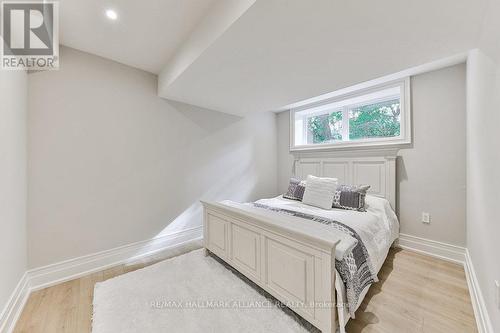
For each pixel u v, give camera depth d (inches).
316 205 99.2
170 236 106.0
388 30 50.8
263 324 54.9
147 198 98.1
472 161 70.9
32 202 70.6
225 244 81.0
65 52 76.2
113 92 87.3
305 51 60.9
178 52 77.6
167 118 104.0
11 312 56.4
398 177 104.4
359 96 114.7
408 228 101.6
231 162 133.3
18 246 63.0
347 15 45.6
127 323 55.5
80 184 80.3
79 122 79.5
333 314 47.6
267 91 92.6
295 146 149.8
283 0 41.1
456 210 89.4
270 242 61.9
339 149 125.5
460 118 88.1
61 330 54.7
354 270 54.7
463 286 71.7
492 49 45.3
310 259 51.6
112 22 62.8
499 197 41.8
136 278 76.7
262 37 53.9
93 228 83.6
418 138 98.4
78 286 73.4
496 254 43.9
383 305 62.8
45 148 72.8
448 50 59.8
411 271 81.7
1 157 53.1
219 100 106.7
